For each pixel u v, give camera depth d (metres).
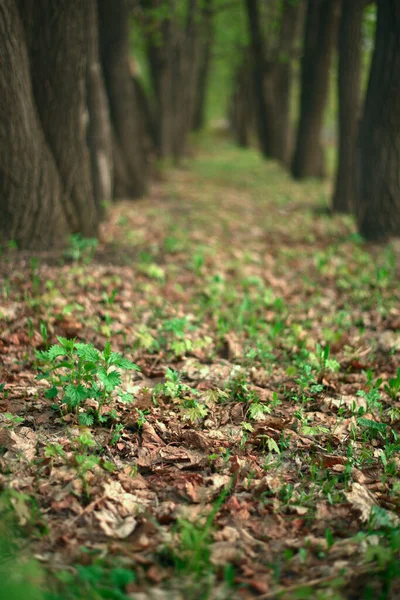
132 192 13.41
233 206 13.52
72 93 7.22
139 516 3.03
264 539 2.96
